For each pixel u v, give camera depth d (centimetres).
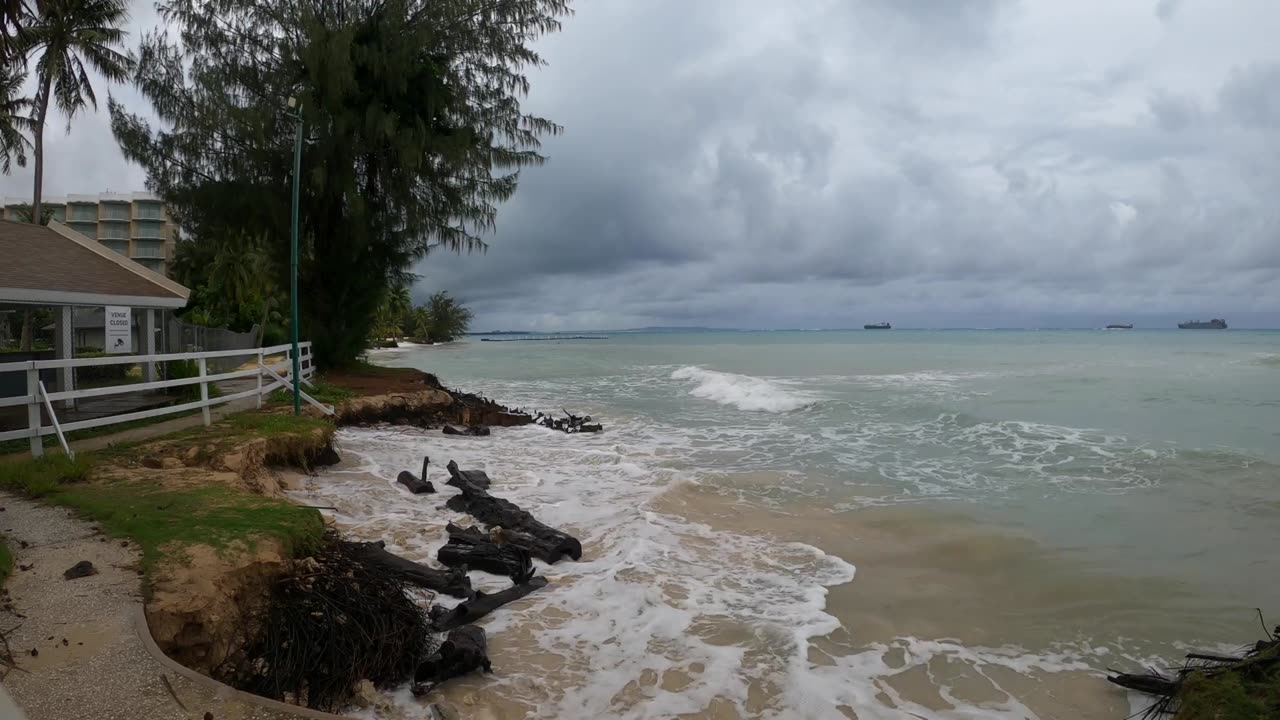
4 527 609
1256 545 823
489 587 701
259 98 2192
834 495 1098
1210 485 1080
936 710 496
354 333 2455
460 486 1045
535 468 1302
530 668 540
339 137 2081
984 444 1470
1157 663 565
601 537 885
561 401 2562
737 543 859
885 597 694
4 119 3231
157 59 2166
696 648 575
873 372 3312
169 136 2183
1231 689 435
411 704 486
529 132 2534
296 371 1317
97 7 3131
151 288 1492
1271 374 2670
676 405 2356
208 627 482
